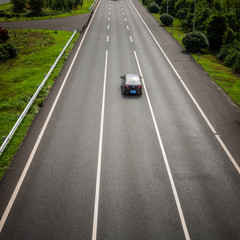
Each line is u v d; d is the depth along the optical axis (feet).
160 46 107.86
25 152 41.88
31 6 191.31
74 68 81.46
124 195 33.60
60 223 29.37
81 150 42.60
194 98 62.39
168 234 28.25
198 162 40.19
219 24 104.32
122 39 116.57
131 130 48.70
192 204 32.27
